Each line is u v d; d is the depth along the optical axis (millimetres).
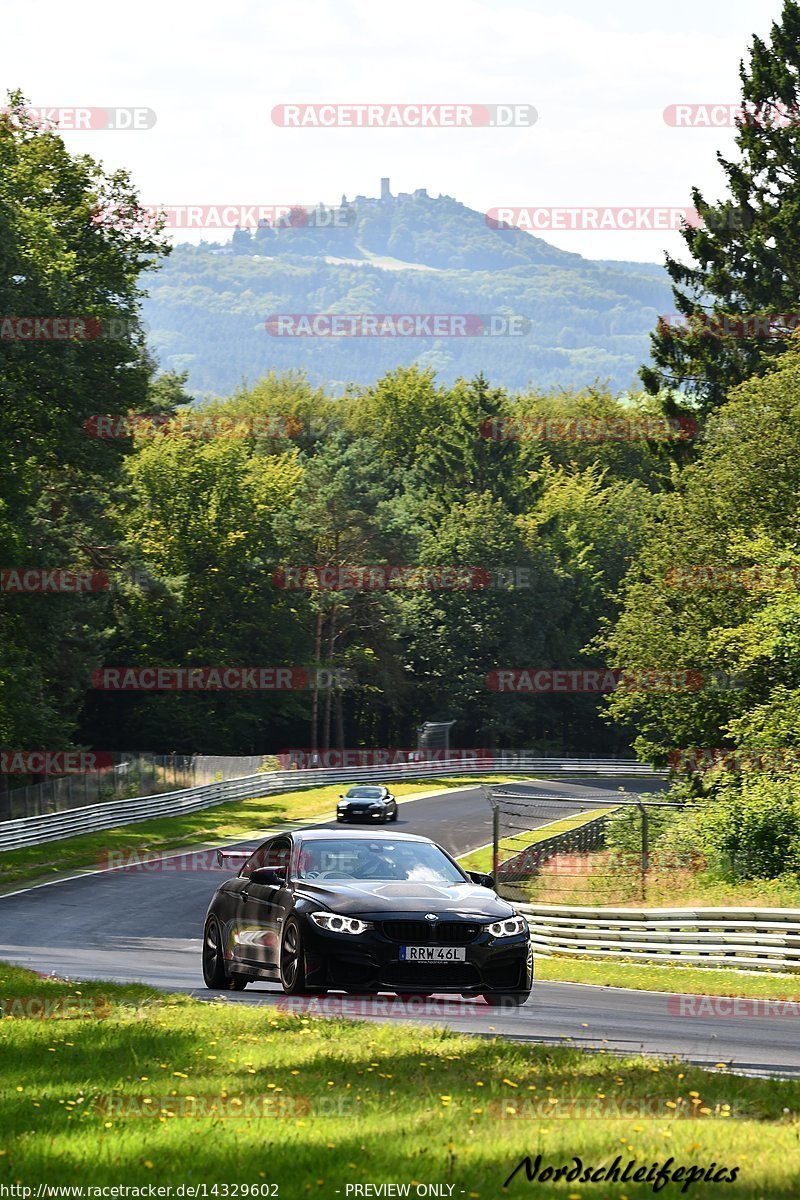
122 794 153000
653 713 123938
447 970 34531
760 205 161000
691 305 162125
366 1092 22594
